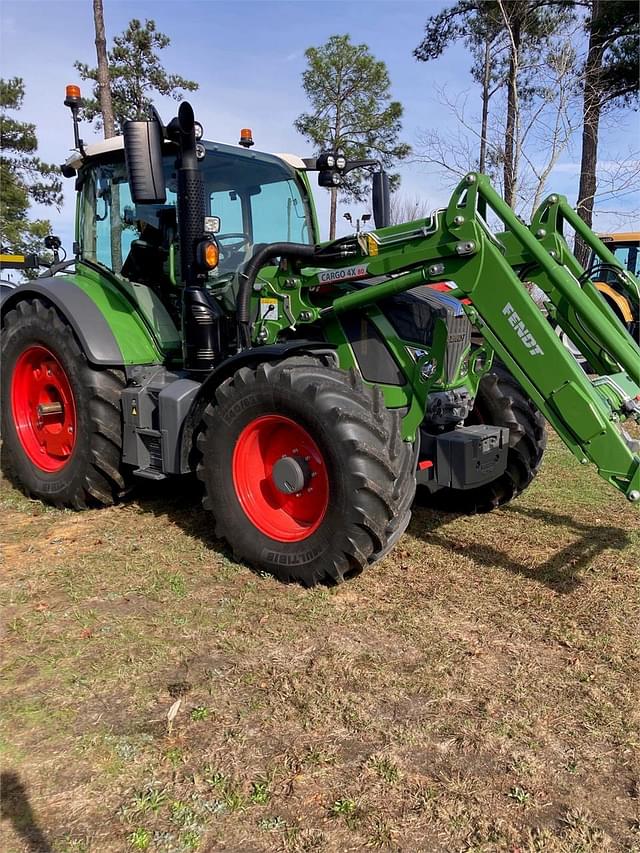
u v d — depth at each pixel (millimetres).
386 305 3490
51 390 4539
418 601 3143
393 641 2787
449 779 2016
